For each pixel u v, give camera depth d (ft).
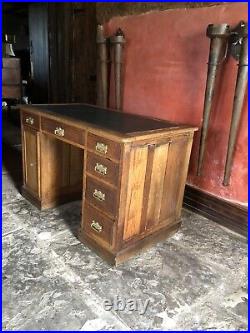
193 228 7.46
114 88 9.89
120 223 5.58
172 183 6.57
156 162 5.91
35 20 14.57
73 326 4.48
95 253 6.16
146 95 8.99
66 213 7.70
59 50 13.28
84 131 5.83
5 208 7.78
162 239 6.81
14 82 16.01
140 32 8.71
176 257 6.26
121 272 5.68
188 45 7.61
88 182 6.00
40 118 7.08
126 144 5.05
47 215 7.54
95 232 6.10
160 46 8.26
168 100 8.40
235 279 5.70
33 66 15.90
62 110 7.42
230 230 7.46
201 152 7.45
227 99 7.12
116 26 9.52
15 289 5.10
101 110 7.86
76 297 5.01
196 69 7.57
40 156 7.30
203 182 8.05
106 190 5.62
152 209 6.29
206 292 5.32
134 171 5.49
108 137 5.24
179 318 4.74
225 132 7.32
